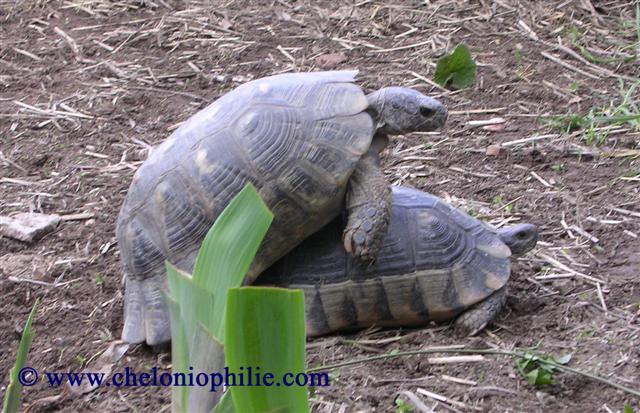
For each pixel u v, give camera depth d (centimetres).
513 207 146
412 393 117
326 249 125
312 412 115
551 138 161
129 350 125
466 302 124
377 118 127
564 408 116
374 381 119
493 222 143
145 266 124
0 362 125
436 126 127
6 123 168
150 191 124
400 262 124
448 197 149
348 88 125
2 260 139
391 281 124
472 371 120
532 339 124
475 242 126
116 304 132
